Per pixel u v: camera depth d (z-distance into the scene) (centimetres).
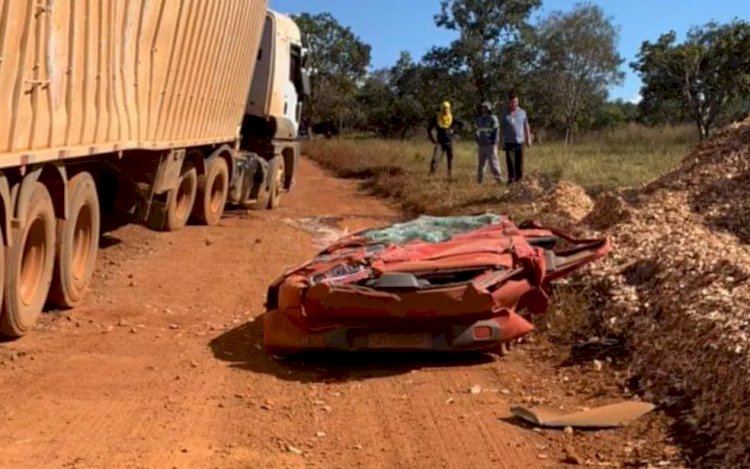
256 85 1772
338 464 510
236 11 1435
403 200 1881
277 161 1845
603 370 666
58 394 611
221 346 746
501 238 765
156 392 624
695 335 623
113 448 519
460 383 657
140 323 809
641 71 3142
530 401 617
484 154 1947
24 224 720
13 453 505
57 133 772
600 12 5206
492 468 506
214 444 531
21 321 729
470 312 668
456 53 5366
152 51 1057
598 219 1131
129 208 1153
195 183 1423
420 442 545
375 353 707
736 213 1061
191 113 1297
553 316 772
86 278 885
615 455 516
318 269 707
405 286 656
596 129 5100
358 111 6169
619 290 780
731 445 499
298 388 645
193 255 1172
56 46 743
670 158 2530
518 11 5350
